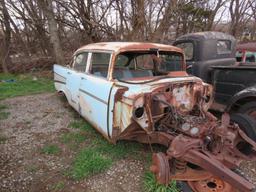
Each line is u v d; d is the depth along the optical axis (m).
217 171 2.46
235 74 4.40
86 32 9.96
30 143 4.28
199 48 5.53
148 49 3.94
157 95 3.19
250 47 6.82
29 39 14.29
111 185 3.12
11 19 12.34
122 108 3.21
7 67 11.93
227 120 3.14
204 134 2.94
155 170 2.75
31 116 5.64
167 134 3.19
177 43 6.12
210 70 5.01
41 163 3.64
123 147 3.95
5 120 5.41
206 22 13.20
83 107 4.47
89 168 3.39
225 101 4.66
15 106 6.48
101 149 3.92
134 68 4.20
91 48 4.47
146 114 3.14
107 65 3.84
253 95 3.93
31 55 14.19
